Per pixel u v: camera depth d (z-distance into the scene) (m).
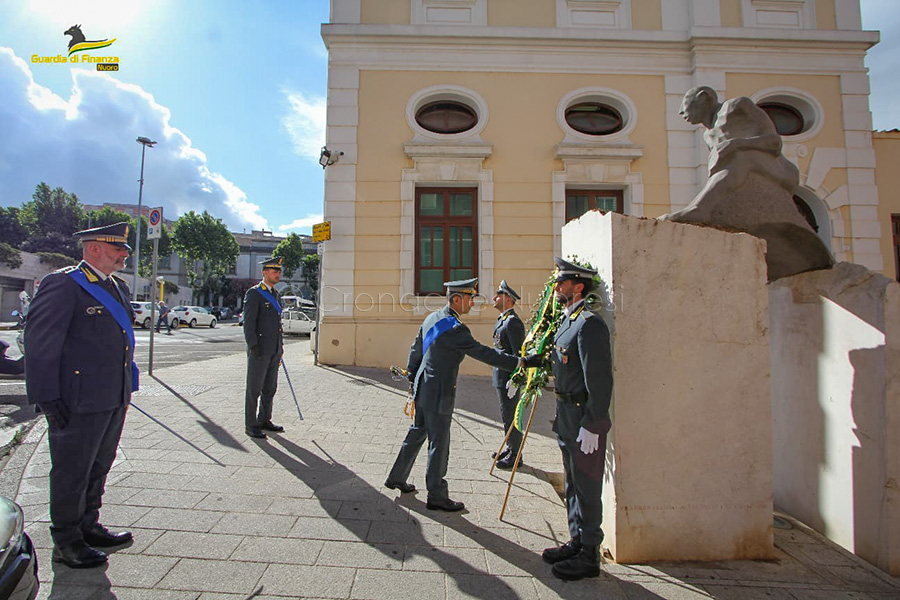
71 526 2.61
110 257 2.90
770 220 3.27
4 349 6.97
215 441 4.73
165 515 3.20
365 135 9.59
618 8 10.04
